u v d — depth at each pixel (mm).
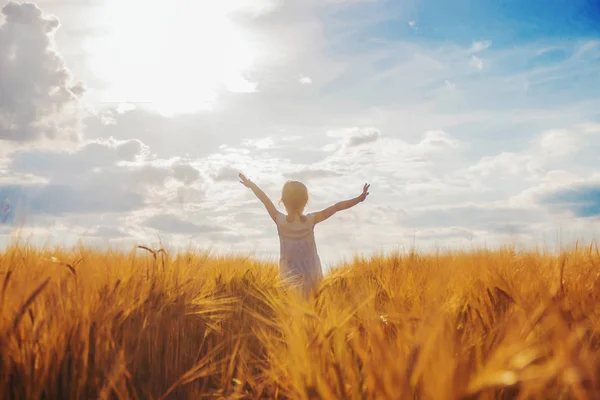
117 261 3795
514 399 1488
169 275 3547
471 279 3125
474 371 1593
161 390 2314
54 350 2059
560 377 1377
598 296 2727
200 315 3146
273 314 3121
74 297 2498
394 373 1407
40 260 2912
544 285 2539
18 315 1979
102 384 2107
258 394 2092
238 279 4871
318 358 1826
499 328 1975
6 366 1911
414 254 5195
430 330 1559
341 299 2842
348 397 1650
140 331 2514
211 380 2527
